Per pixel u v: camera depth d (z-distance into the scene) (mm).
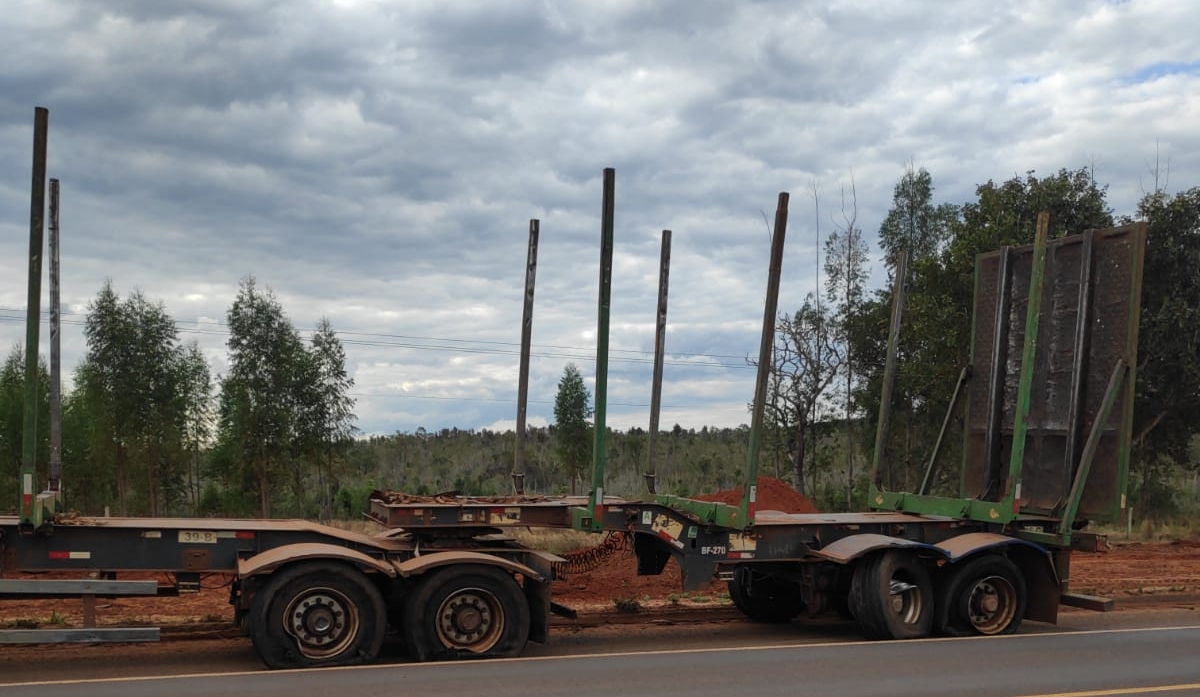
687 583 10820
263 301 31328
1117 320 11695
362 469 55594
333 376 32312
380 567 9008
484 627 9414
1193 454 38062
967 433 13758
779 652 9844
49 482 9258
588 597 13969
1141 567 18578
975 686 8188
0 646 9695
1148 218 27406
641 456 57219
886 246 39719
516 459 11633
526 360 11680
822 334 36844
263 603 8625
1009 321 13227
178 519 10062
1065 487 12086
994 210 29188
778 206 10695
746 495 10750
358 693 7625
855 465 47000
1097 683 8352
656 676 8484
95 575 9984
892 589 10883
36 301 8617
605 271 10359
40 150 8633
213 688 7773
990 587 11273
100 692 7594
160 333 30984
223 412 32719
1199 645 10414
